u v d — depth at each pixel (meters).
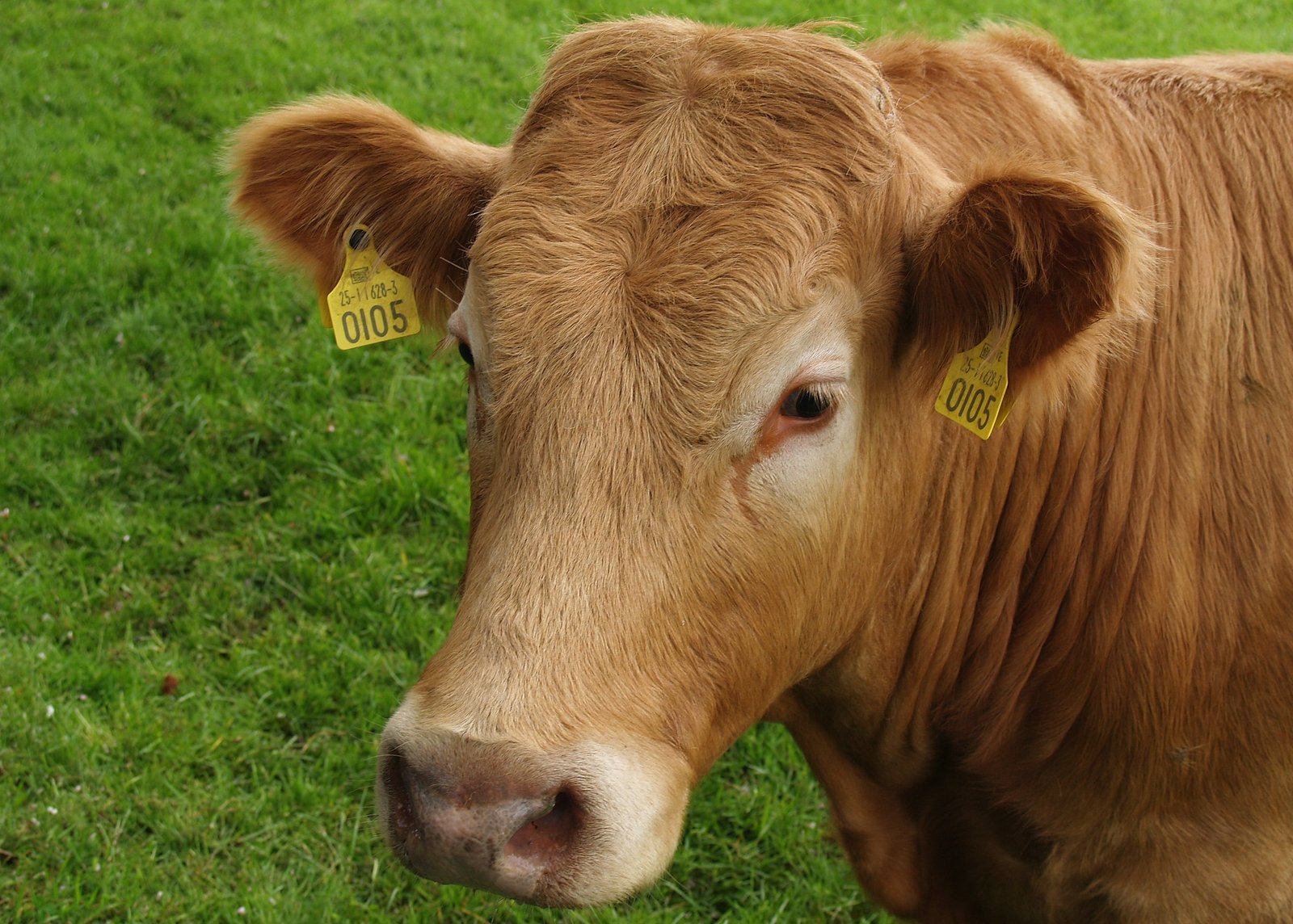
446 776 2.32
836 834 3.97
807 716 3.68
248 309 7.23
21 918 4.33
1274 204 3.18
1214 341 3.10
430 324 3.49
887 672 3.36
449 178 3.22
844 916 4.60
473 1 11.66
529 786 2.32
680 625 2.55
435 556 5.91
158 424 6.48
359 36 10.75
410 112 9.40
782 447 2.60
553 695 2.38
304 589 5.73
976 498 3.20
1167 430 3.11
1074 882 3.35
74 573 5.73
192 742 4.99
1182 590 3.07
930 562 3.24
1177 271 3.12
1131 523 3.12
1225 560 3.06
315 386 6.73
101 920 4.41
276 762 5.00
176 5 10.97
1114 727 3.16
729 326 2.51
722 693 2.69
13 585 5.57
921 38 3.36
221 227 7.95
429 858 2.36
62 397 6.59
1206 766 3.10
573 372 2.48
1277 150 3.22
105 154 8.65
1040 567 3.24
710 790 5.01
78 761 4.84
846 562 2.92
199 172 8.60
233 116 9.30
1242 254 3.15
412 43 10.70
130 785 4.80
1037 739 3.29
